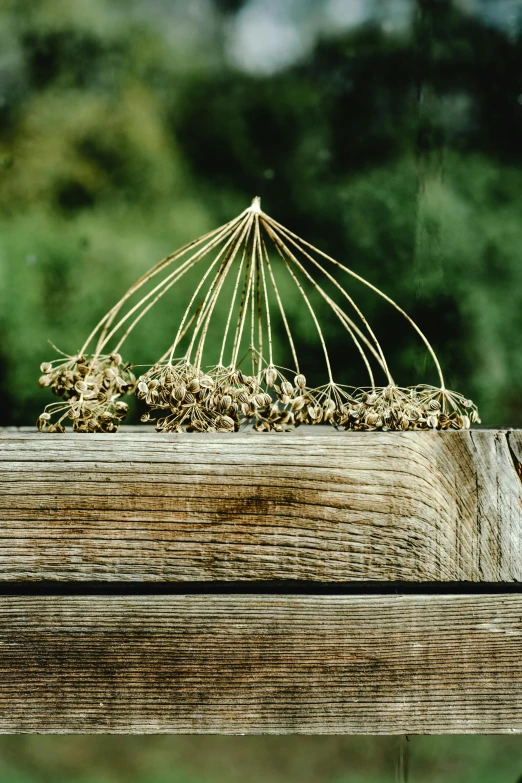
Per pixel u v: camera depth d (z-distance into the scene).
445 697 0.66
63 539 0.66
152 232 2.16
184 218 2.18
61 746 1.83
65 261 2.07
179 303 2.02
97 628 0.66
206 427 0.73
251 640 0.66
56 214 2.15
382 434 0.66
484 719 0.66
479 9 2.26
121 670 0.66
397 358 2.14
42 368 0.77
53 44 2.25
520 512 0.66
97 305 2.04
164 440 0.66
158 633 0.66
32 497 0.66
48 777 1.71
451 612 0.66
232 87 2.33
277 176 2.30
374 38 2.35
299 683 0.66
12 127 2.20
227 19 2.34
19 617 0.66
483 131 2.24
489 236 2.16
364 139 2.31
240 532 0.66
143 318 2.00
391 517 0.66
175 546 0.66
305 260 2.20
